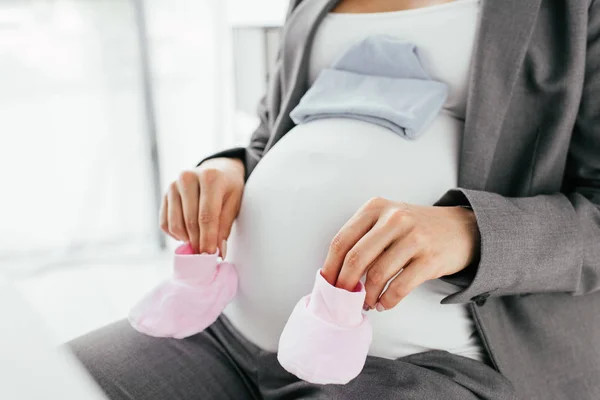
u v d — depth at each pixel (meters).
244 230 0.61
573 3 0.52
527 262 0.48
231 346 0.63
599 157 0.56
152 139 1.84
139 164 1.87
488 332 0.54
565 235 0.50
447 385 0.48
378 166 0.56
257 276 0.58
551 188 0.59
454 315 0.54
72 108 1.76
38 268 1.72
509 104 0.57
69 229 1.82
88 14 1.66
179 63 1.83
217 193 0.58
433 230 0.45
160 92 1.83
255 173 0.64
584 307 0.58
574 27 0.52
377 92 0.64
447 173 0.57
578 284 0.51
